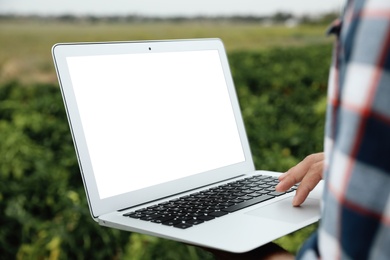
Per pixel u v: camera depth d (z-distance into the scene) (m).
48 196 2.94
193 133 1.44
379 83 0.49
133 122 1.30
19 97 4.07
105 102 1.26
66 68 1.21
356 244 0.51
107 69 1.29
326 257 0.55
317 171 1.14
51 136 3.43
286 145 3.25
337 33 0.58
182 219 1.12
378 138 0.49
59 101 3.71
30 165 3.12
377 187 0.49
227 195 1.33
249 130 3.33
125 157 1.27
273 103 3.88
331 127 0.58
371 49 0.50
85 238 2.56
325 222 0.55
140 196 1.27
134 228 1.09
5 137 3.24
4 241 2.75
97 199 1.19
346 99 0.52
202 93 1.49
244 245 0.92
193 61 1.50
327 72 4.20
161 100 1.38
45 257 2.60
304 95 3.99
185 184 1.38
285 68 4.27
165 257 2.47
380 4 0.50
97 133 1.22
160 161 1.33
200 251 2.52
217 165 1.48
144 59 1.38
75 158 3.12
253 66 4.36
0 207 2.83
